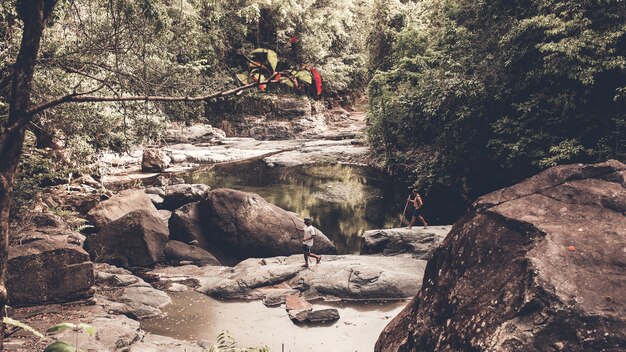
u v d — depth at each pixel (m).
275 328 9.43
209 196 14.88
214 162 29.69
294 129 39.28
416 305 4.86
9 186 2.22
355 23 47.97
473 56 17.88
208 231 14.69
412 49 26.08
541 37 14.66
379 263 12.49
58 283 8.93
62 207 14.65
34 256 8.73
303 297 11.06
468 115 16.59
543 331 3.37
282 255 14.57
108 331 7.59
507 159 15.98
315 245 14.72
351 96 50.50
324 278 11.56
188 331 9.18
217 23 27.97
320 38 40.72
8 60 7.38
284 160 29.53
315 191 22.77
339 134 39.28
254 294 11.10
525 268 3.71
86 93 2.26
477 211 4.82
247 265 12.82
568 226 4.05
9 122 2.20
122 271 11.91
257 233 14.41
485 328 3.66
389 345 4.80
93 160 13.55
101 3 8.98
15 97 2.20
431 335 4.29
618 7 13.16
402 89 24.88
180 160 28.80
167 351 7.70
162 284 11.79
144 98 2.26
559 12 14.17
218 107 38.53
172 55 10.27
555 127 15.06
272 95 40.25
